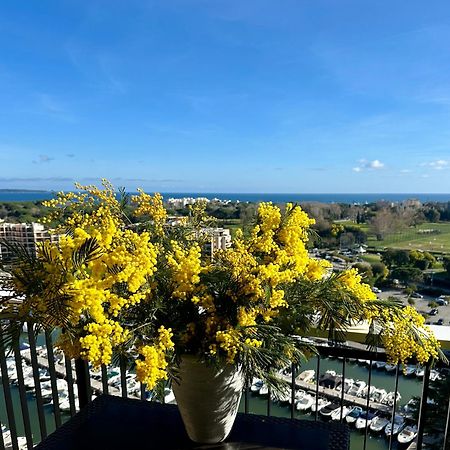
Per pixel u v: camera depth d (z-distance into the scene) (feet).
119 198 3.91
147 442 3.98
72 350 2.90
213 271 3.32
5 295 2.78
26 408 5.43
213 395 3.50
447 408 5.08
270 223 3.63
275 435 4.09
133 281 2.78
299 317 3.47
